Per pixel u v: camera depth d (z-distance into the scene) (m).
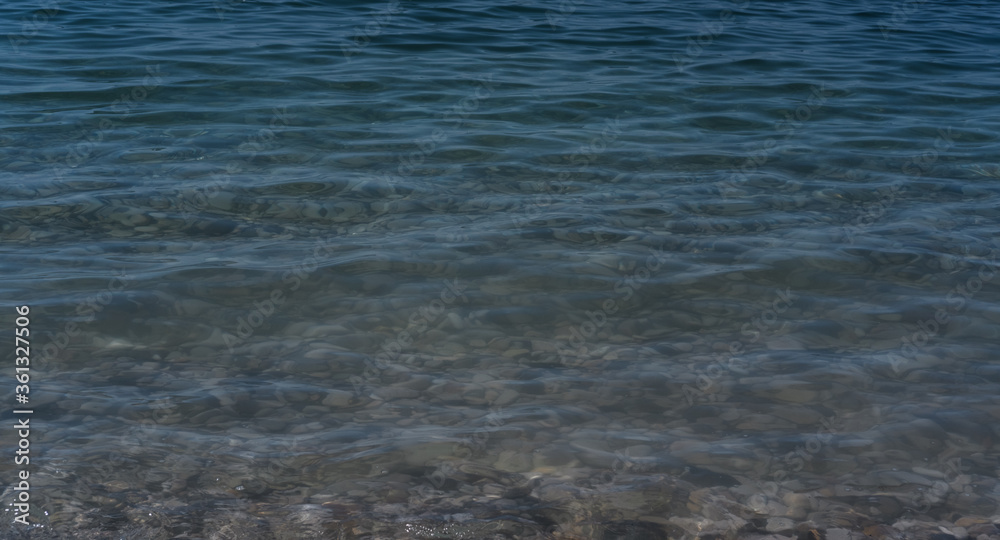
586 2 17.73
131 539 3.76
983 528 3.92
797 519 4.00
